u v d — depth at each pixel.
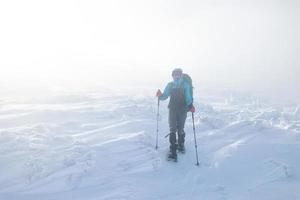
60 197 5.91
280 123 10.66
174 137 7.57
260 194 6.23
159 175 6.87
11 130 8.37
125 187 6.29
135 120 9.75
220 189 6.44
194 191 6.34
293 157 7.93
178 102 7.76
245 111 12.99
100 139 8.11
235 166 7.43
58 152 7.11
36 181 6.26
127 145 7.86
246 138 9.02
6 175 6.34
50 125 8.97
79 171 6.59
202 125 9.87
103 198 5.90
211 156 7.91
